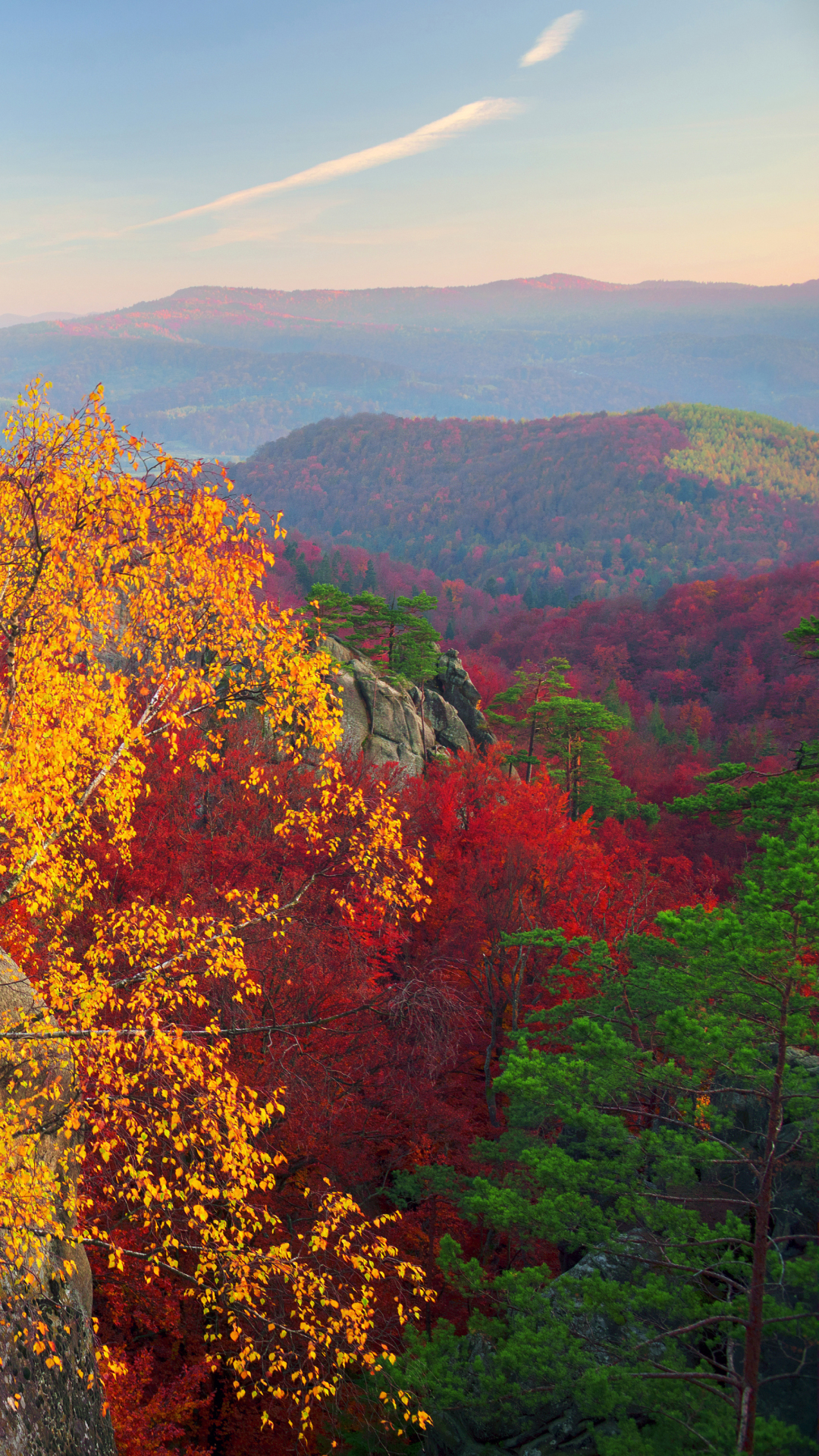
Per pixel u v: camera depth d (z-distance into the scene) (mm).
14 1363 6508
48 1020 8023
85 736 8484
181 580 8695
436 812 28047
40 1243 7543
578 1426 11219
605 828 51125
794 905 10133
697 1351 9594
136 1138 8898
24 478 7668
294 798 17516
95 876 9875
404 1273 10766
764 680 122812
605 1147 11180
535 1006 21844
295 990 14859
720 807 20109
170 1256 11406
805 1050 11984
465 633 178875
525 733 58344
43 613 7957
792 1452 8445
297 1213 14820
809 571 150125
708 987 10875
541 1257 16609
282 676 8984
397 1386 10039
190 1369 11664
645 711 115250
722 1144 10258
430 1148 17297
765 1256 8969
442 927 23141
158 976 8828
